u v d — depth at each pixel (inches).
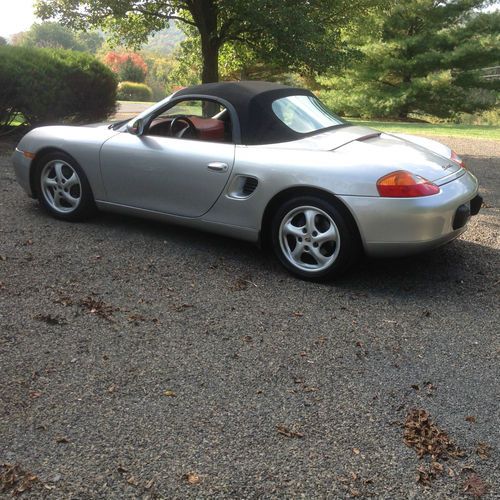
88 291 151.4
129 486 83.0
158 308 143.3
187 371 114.7
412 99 1128.2
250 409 102.5
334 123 186.4
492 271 175.6
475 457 91.9
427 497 82.9
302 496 82.2
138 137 189.8
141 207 191.8
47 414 98.7
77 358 117.6
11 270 162.9
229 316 140.3
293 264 165.3
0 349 119.6
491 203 270.7
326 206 155.5
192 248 188.9
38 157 210.5
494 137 615.2
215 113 190.9
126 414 99.7
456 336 133.6
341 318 141.4
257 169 164.4
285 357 121.5
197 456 89.7
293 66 524.1
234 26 534.3
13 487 82.0
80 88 409.4
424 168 157.6
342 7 536.1
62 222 211.3
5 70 357.4
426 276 170.7
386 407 104.5
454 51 1095.6
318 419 100.3
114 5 483.5
